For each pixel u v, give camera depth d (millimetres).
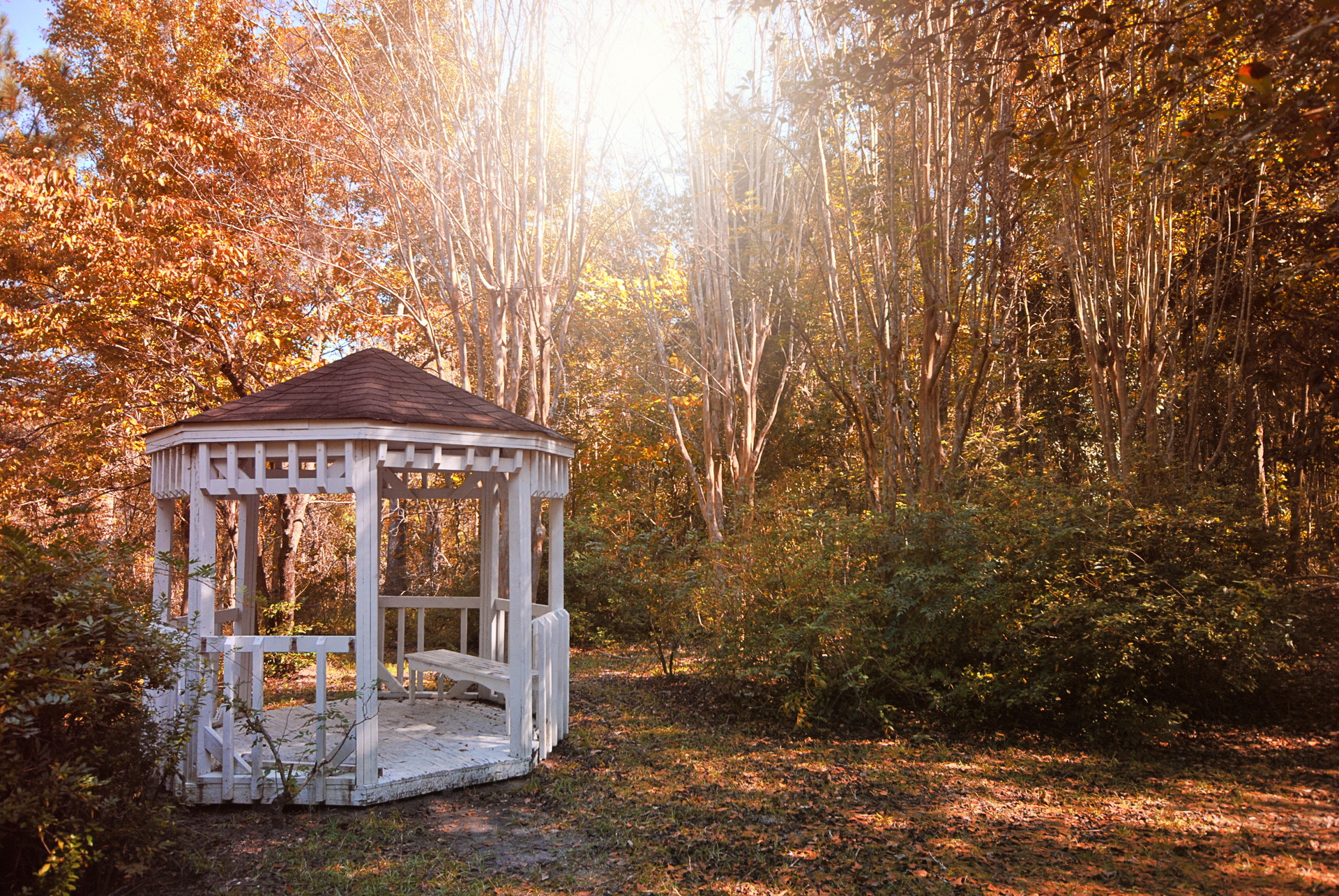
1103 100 5102
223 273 9797
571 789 5254
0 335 10680
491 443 5379
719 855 4172
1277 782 5297
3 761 3238
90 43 12133
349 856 4141
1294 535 10445
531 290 10688
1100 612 6273
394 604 8039
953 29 4957
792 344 12773
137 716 3932
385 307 13258
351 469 4863
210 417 4883
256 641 4844
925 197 7824
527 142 10445
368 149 11094
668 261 14836
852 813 4809
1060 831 4480
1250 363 10484
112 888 3775
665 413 15305
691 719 7289
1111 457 8844
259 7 11375
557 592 6707
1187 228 10281
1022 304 12797
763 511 9109
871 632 7109
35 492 10984
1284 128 3941
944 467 8094
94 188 10250
